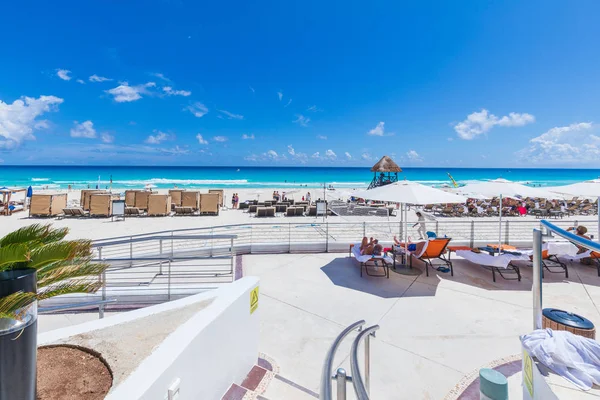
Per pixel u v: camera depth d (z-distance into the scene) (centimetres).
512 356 370
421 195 605
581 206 1950
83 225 1247
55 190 3038
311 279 626
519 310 492
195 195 1662
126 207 1527
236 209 1834
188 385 228
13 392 172
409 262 721
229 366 291
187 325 250
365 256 665
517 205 1848
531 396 256
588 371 230
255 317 344
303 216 1588
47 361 218
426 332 425
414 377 333
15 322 172
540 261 296
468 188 768
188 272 652
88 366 213
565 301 530
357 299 531
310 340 405
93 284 238
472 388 315
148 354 219
